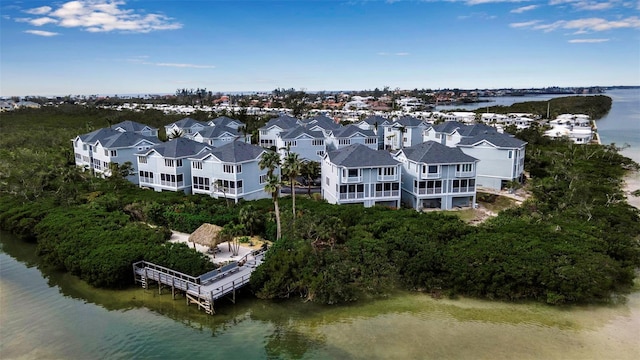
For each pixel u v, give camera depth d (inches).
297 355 1230.3
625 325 1352.1
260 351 1253.7
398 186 2391.7
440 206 2461.9
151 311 1476.4
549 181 2578.7
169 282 1540.4
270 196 2623.0
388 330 1341.0
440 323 1374.3
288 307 1489.9
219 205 2262.6
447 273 1526.8
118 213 2180.1
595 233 1779.0
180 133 4005.9
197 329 1370.6
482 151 2842.0
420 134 4370.1
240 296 1551.4
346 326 1370.6
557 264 1487.5
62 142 4409.5
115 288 1630.2
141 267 1646.2
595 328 1338.6
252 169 2485.2
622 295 1541.6
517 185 2696.9
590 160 3659.0
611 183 2930.6
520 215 2124.8
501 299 1501.0
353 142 3742.6
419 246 1617.9
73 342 1296.8
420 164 2356.1
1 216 2224.4
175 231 2146.9
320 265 1530.5
